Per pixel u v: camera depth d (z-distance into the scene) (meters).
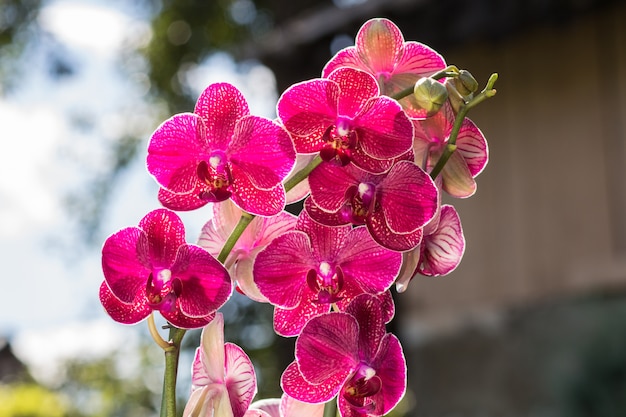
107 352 10.94
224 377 1.09
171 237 1.02
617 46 4.63
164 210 1.02
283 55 5.30
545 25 4.36
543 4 4.19
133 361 10.62
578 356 4.64
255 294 1.12
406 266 1.09
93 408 10.72
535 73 4.93
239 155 1.07
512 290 4.95
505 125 5.04
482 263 5.09
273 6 8.12
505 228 5.01
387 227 1.07
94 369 10.96
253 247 1.13
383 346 1.04
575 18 4.27
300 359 1.03
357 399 1.03
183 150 1.07
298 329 1.10
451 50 5.25
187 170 1.08
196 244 1.13
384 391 1.04
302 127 1.09
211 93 1.07
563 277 4.76
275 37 5.39
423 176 1.05
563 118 4.81
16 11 11.36
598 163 4.68
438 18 4.54
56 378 11.02
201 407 1.07
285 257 1.09
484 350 5.02
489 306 5.03
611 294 4.56
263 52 5.37
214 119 1.07
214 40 11.19
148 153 1.07
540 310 4.82
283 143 1.06
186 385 7.86
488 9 4.32
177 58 11.21
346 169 1.07
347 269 1.09
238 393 1.10
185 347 7.98
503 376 4.93
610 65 4.65
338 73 1.06
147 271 1.03
